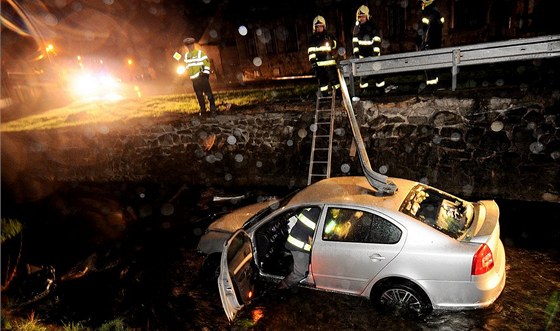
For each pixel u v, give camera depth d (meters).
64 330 4.35
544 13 10.62
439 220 3.73
